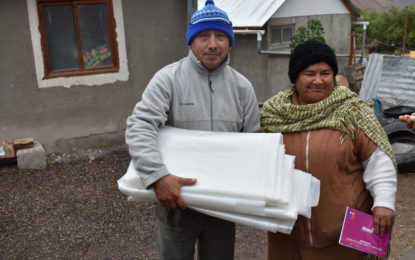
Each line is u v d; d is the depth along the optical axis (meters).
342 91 1.89
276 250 2.15
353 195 1.90
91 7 5.62
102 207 4.23
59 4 5.44
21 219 4.00
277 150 1.73
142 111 1.87
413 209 4.09
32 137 5.61
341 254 1.99
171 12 6.08
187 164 1.78
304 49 1.89
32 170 5.17
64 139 5.79
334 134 1.87
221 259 2.21
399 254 3.26
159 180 1.72
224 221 2.12
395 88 8.21
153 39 6.04
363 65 10.84
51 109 5.63
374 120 1.87
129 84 6.02
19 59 5.34
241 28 9.34
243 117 2.06
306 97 1.94
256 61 9.89
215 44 1.86
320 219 1.93
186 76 1.95
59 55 5.59
